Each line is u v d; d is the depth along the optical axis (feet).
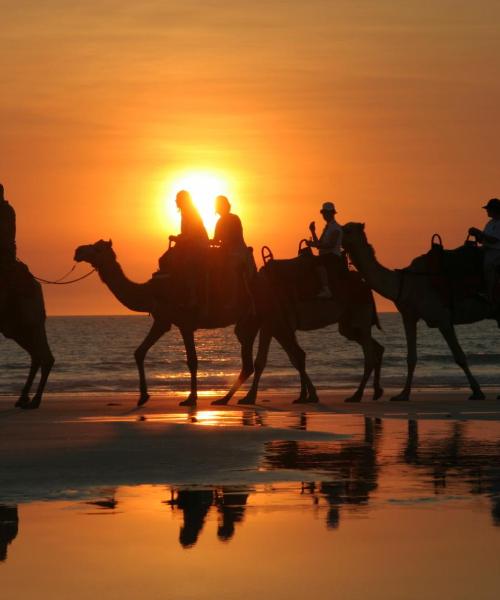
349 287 108.27
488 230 106.63
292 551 38.91
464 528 42.60
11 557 38.14
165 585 34.53
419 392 133.90
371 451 65.92
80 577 35.47
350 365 265.75
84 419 88.07
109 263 103.35
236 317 104.68
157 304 104.47
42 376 101.96
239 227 105.09
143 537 41.16
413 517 44.80
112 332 641.81
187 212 103.71
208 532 42.06
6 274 97.45
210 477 55.26
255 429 76.28
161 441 69.00
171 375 217.77
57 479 54.44
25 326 100.73
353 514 45.50
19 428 77.25
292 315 105.81
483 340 440.04
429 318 108.06
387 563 37.27
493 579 35.27
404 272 107.65
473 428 80.38
